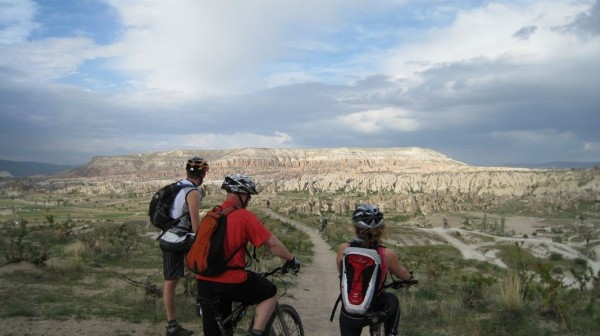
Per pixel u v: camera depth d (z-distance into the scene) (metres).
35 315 8.20
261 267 15.16
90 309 8.70
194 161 6.95
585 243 107.00
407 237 90.25
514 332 8.19
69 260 13.67
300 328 5.88
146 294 9.59
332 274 17.94
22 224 20.53
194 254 4.91
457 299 10.41
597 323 8.34
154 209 6.87
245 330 7.96
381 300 5.07
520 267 12.04
